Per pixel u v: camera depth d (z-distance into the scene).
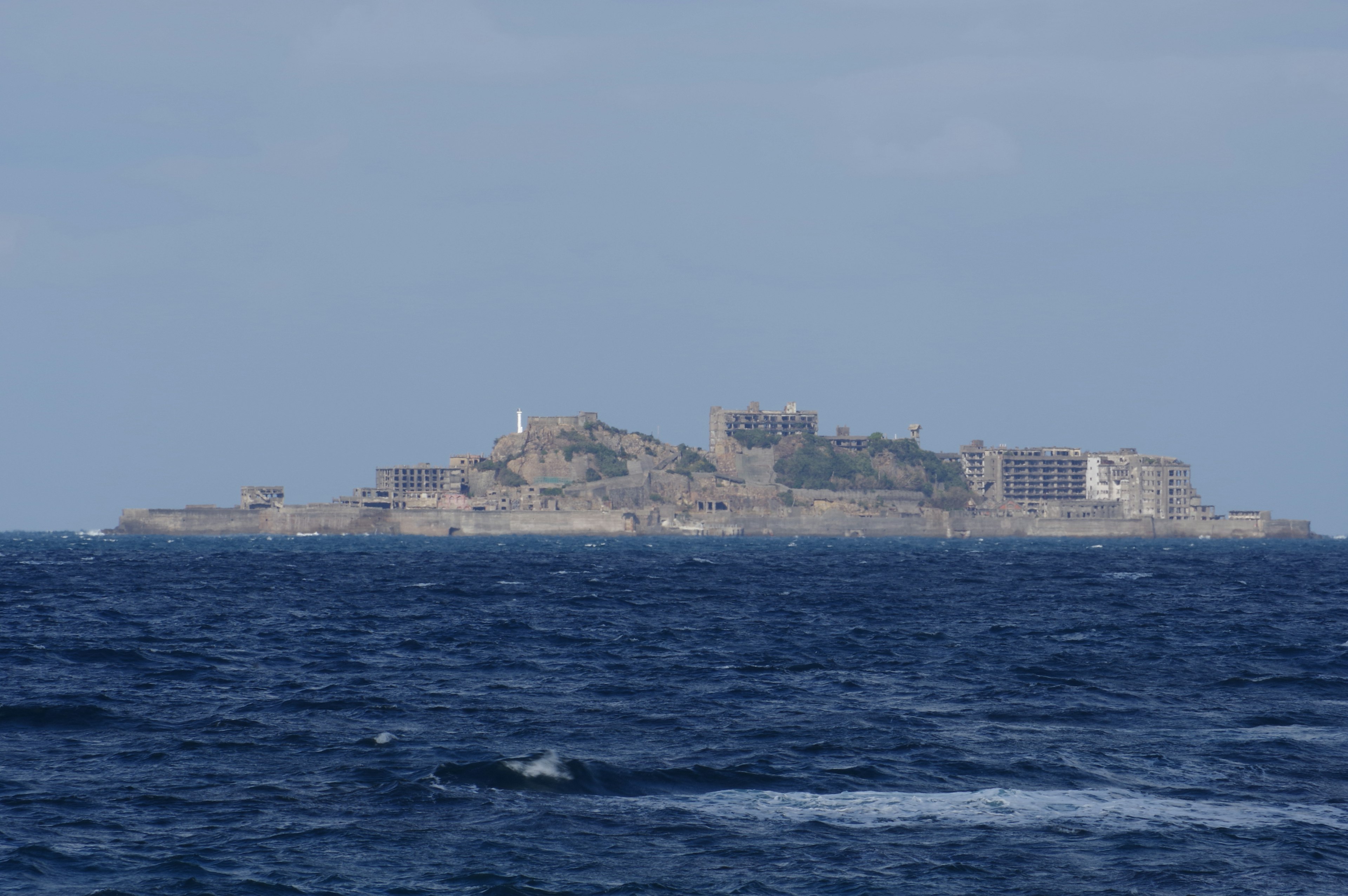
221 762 146.62
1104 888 103.25
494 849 112.19
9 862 106.25
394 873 105.56
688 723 174.25
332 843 113.81
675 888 102.56
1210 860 110.44
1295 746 158.12
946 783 137.25
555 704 190.88
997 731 167.62
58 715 174.88
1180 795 133.00
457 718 177.75
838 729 168.25
